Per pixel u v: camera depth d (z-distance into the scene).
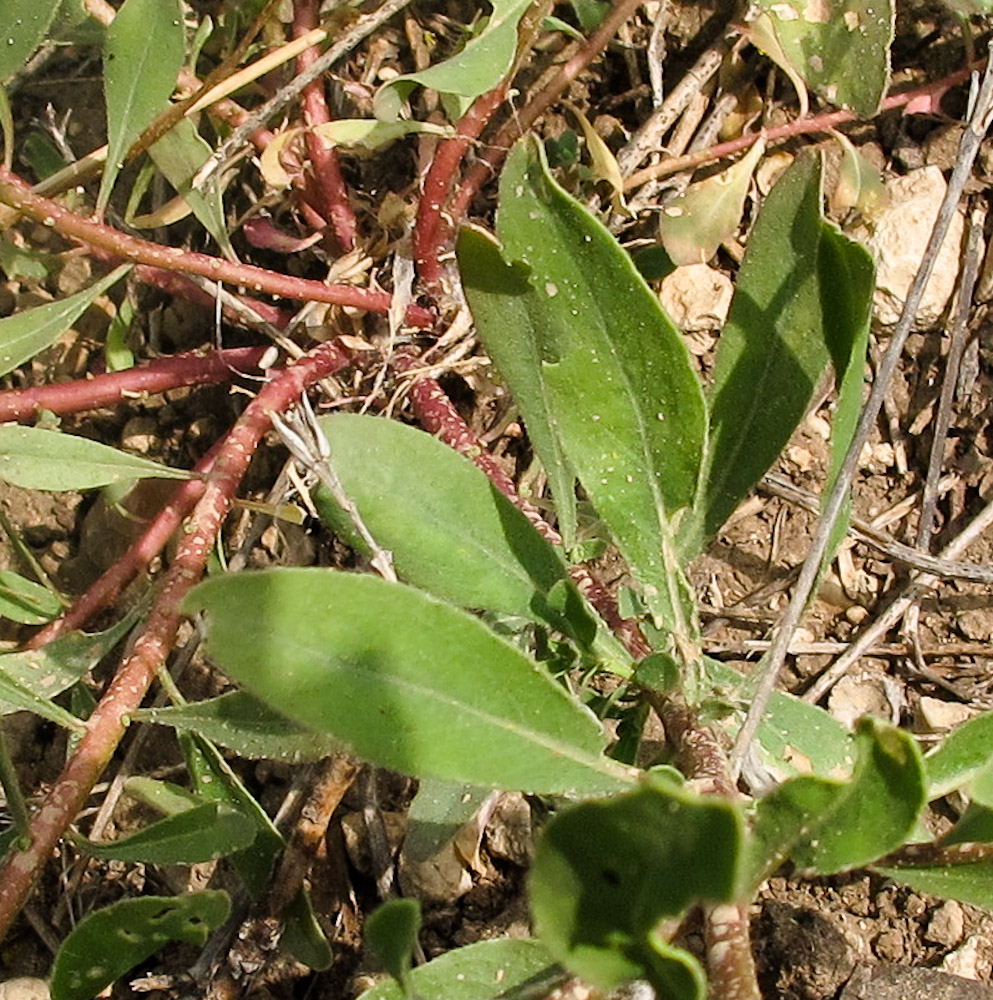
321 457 0.23
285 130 0.28
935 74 0.30
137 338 0.31
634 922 0.17
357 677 0.20
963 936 0.26
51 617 0.27
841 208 0.29
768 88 0.30
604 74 0.31
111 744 0.22
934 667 0.28
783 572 0.29
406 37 0.31
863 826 0.18
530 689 0.20
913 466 0.29
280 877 0.26
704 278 0.29
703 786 0.21
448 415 0.28
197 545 0.24
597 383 0.23
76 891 0.28
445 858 0.27
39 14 0.25
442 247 0.28
